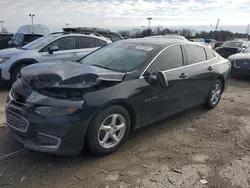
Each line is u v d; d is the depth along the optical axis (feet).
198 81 14.87
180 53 13.91
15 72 21.21
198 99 15.52
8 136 11.88
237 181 9.16
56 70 9.93
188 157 10.75
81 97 9.25
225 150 11.54
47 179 8.85
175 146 11.74
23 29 56.70
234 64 28.96
